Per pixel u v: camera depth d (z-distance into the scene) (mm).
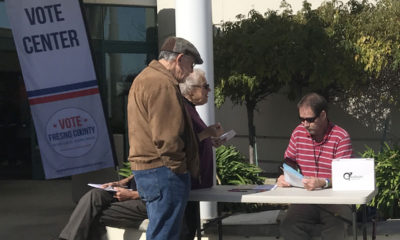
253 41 10031
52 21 8102
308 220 4551
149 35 12750
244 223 5168
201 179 4684
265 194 4270
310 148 4809
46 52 8141
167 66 4309
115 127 12383
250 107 11227
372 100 11961
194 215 4762
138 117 4168
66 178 12031
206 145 4715
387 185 5957
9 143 12234
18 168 12250
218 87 10484
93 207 4852
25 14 8055
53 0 8062
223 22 12344
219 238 4996
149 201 4223
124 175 6781
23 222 8086
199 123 4754
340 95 11859
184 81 4469
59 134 8227
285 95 12438
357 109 12117
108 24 12422
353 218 4191
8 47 11797
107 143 8305
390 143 11703
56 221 8102
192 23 5773
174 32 12609
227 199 4285
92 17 12273
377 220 5191
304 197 4078
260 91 11062
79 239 4809
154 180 4152
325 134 4777
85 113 8242
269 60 10047
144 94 4090
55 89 8180
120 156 8953
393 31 9953
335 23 10203
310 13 10445
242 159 6941
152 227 4195
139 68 12641
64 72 8188
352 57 9969
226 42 10438
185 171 4094
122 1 12500
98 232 4973
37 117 8180
